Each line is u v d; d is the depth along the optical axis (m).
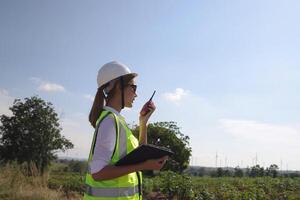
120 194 2.96
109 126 3.04
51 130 68.50
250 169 61.91
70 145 70.06
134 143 3.21
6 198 12.66
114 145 3.02
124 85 3.27
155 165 2.94
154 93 3.83
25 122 67.00
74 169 50.00
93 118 3.32
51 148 67.94
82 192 19.83
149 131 58.75
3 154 66.31
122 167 2.89
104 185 2.96
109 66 3.30
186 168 59.69
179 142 58.34
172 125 59.78
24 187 13.78
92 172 2.93
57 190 15.54
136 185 3.13
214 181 32.22
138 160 2.90
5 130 67.19
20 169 15.27
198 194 20.00
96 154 2.97
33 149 66.38
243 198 20.34
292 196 20.00
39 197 13.17
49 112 69.12
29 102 69.00
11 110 68.69
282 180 34.00
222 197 20.84
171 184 20.28
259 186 27.19
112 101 3.27
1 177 14.12
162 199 20.02
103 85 3.30
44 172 15.87
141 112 3.81
